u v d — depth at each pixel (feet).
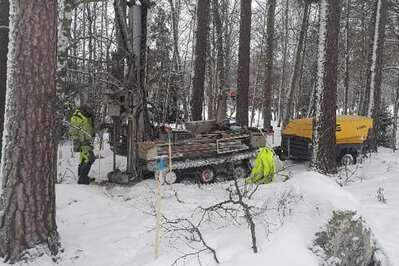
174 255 13.78
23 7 13.21
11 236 13.41
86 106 28.14
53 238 14.42
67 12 23.76
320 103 30.35
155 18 56.49
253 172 28.09
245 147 31.14
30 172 13.57
